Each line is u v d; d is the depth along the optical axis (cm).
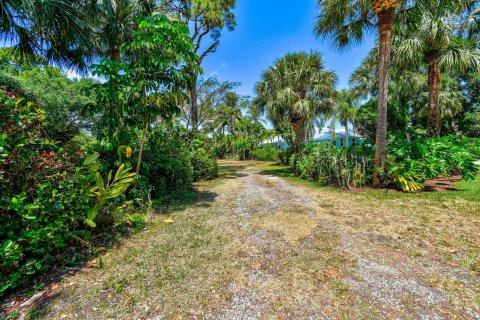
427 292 164
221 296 163
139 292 167
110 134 371
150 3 598
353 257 216
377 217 335
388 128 758
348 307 150
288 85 903
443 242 245
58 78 931
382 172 529
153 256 221
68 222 227
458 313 143
